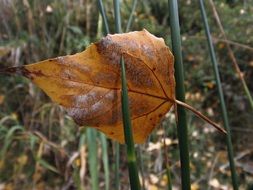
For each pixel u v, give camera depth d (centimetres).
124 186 72
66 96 12
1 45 81
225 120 15
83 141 66
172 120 75
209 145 79
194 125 80
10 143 76
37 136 74
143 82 12
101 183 72
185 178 12
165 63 12
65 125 76
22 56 82
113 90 12
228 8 92
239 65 88
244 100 86
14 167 74
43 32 81
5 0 82
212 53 16
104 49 11
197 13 91
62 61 11
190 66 88
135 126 12
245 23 89
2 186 72
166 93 12
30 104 81
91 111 12
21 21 84
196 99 85
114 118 12
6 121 79
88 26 78
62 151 73
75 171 56
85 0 84
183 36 89
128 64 12
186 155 12
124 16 77
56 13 82
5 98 82
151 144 71
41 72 11
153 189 69
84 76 12
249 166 75
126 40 11
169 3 12
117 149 25
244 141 81
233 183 15
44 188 72
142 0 87
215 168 75
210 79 86
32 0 81
